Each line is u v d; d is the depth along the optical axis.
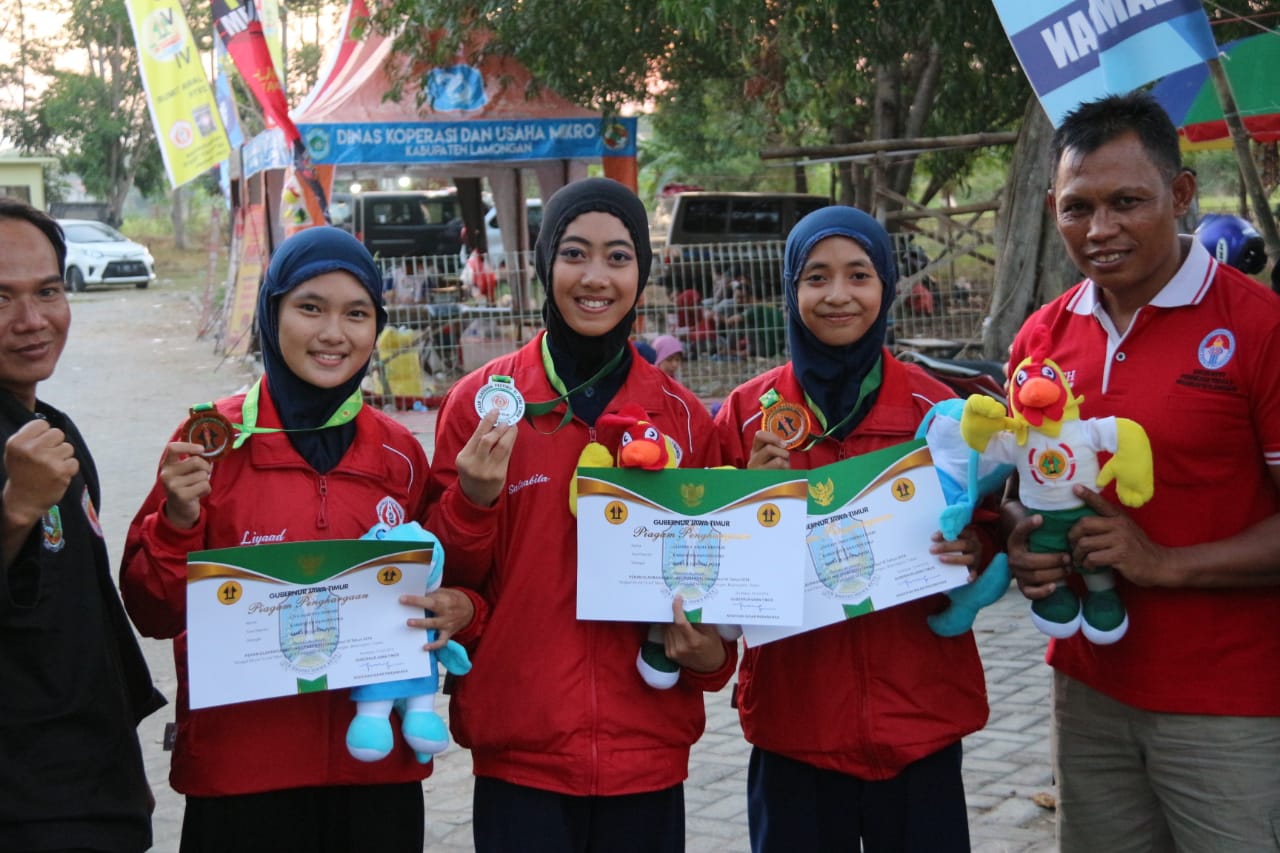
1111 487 2.83
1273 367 2.70
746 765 5.21
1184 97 8.01
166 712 5.92
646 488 2.85
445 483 3.07
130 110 50.12
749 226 19.45
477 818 3.05
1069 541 2.81
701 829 4.61
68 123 49.09
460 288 15.90
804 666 3.08
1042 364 2.82
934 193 18.75
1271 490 2.80
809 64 11.83
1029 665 6.25
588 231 2.98
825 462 3.13
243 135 18.11
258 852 2.91
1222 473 2.78
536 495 3.00
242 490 2.90
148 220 62.53
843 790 3.13
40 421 2.40
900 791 3.10
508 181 17.22
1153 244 2.75
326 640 2.75
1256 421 2.75
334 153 14.68
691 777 5.11
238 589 2.68
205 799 2.89
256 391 3.00
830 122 17.17
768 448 2.96
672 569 2.85
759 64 14.63
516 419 2.92
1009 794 4.77
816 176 31.89
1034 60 4.44
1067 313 3.02
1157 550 2.74
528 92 15.17
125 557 2.95
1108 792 3.02
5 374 2.71
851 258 3.07
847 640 3.06
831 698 3.05
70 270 33.62
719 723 5.72
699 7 10.84
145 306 29.36
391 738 2.82
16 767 2.51
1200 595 2.79
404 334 14.39
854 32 11.48
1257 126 8.63
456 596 2.91
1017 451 2.86
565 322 3.04
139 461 11.88
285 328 2.90
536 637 2.95
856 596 2.94
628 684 2.97
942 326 13.63
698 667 2.91
